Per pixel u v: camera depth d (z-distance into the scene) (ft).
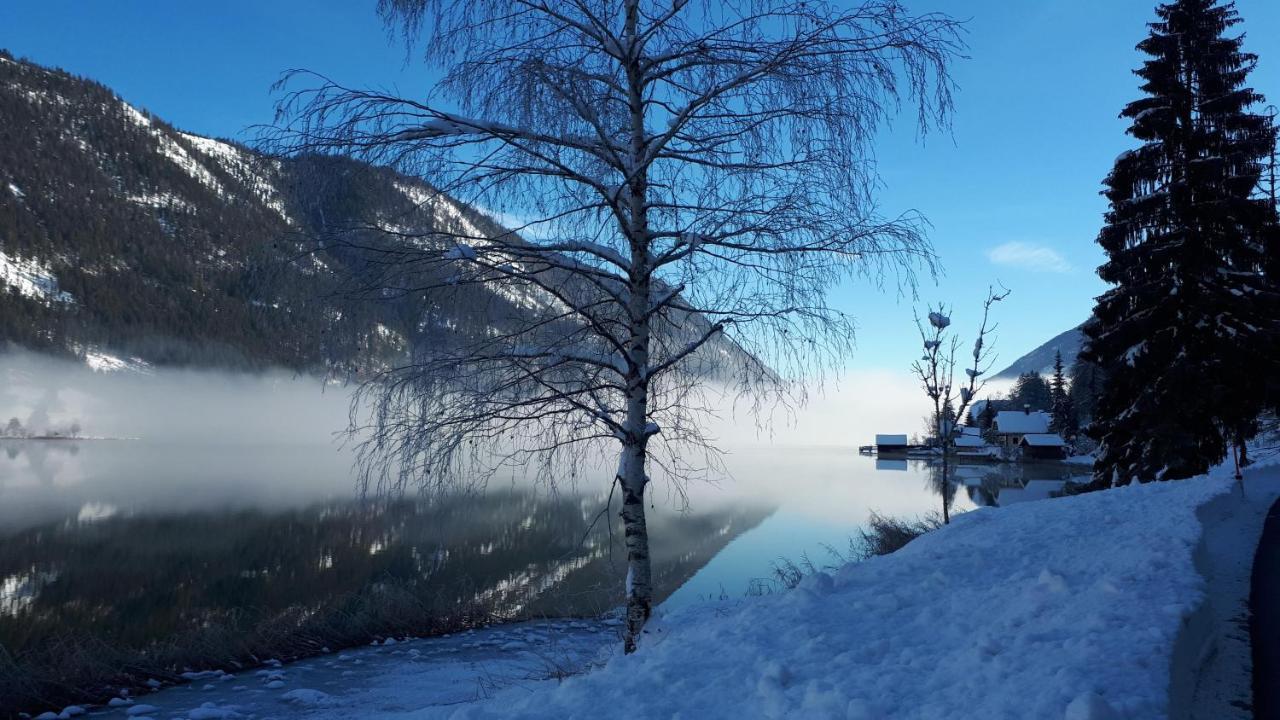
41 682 33.81
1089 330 78.69
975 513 47.91
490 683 33.01
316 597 78.69
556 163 22.50
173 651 40.42
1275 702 13.93
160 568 105.60
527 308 25.09
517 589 70.08
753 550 94.22
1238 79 74.28
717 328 24.11
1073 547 29.12
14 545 126.62
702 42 23.80
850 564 29.43
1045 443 358.64
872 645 16.33
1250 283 71.36
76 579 98.78
